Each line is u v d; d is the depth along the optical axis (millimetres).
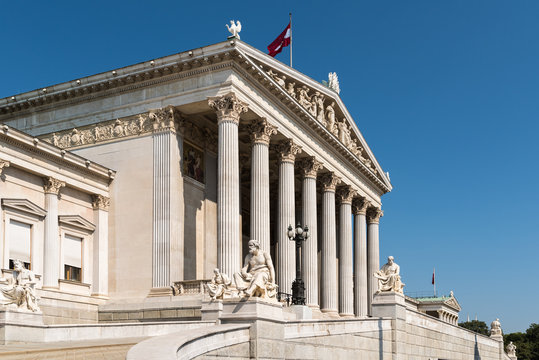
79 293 55031
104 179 58375
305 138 68750
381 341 43719
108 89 59906
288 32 69625
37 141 51750
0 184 49438
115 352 27391
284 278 63000
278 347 29594
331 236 75188
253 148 59781
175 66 56281
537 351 179625
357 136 84188
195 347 22812
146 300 53906
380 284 47281
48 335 33906
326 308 73375
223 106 54656
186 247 57000
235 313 28312
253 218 58250
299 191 84312
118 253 56938
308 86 69250
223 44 54406
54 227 53250
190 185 58719
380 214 93750
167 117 56750
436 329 54812
